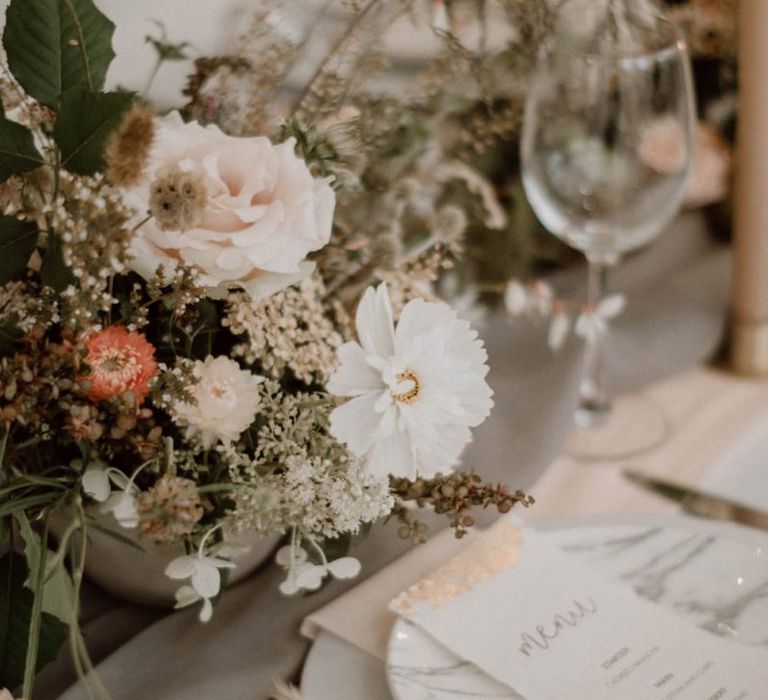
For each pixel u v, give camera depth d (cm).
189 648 61
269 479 54
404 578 65
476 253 92
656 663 57
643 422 90
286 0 80
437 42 91
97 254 50
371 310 53
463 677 57
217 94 68
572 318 94
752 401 93
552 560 64
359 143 65
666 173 84
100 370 50
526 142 86
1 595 56
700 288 101
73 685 59
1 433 53
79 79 56
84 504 56
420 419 52
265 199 53
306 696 57
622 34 81
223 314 59
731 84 107
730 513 76
